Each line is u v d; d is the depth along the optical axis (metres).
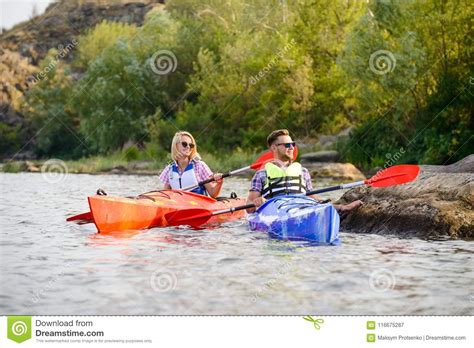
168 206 11.31
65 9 89.06
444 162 29.50
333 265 7.77
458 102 29.98
